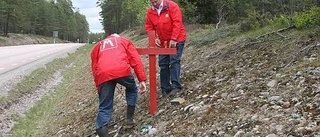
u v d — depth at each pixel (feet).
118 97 31.35
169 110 22.33
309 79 19.33
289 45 26.32
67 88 57.52
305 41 25.77
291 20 32.22
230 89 21.95
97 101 34.24
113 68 19.08
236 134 16.28
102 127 19.45
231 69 26.07
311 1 40.19
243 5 65.51
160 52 22.49
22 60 95.14
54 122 34.71
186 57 38.55
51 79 70.49
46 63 89.51
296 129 15.01
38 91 57.62
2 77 62.39
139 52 22.50
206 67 29.43
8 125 37.91
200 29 61.36
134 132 21.26
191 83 26.14
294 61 22.94
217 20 65.87
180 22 23.15
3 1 279.08
